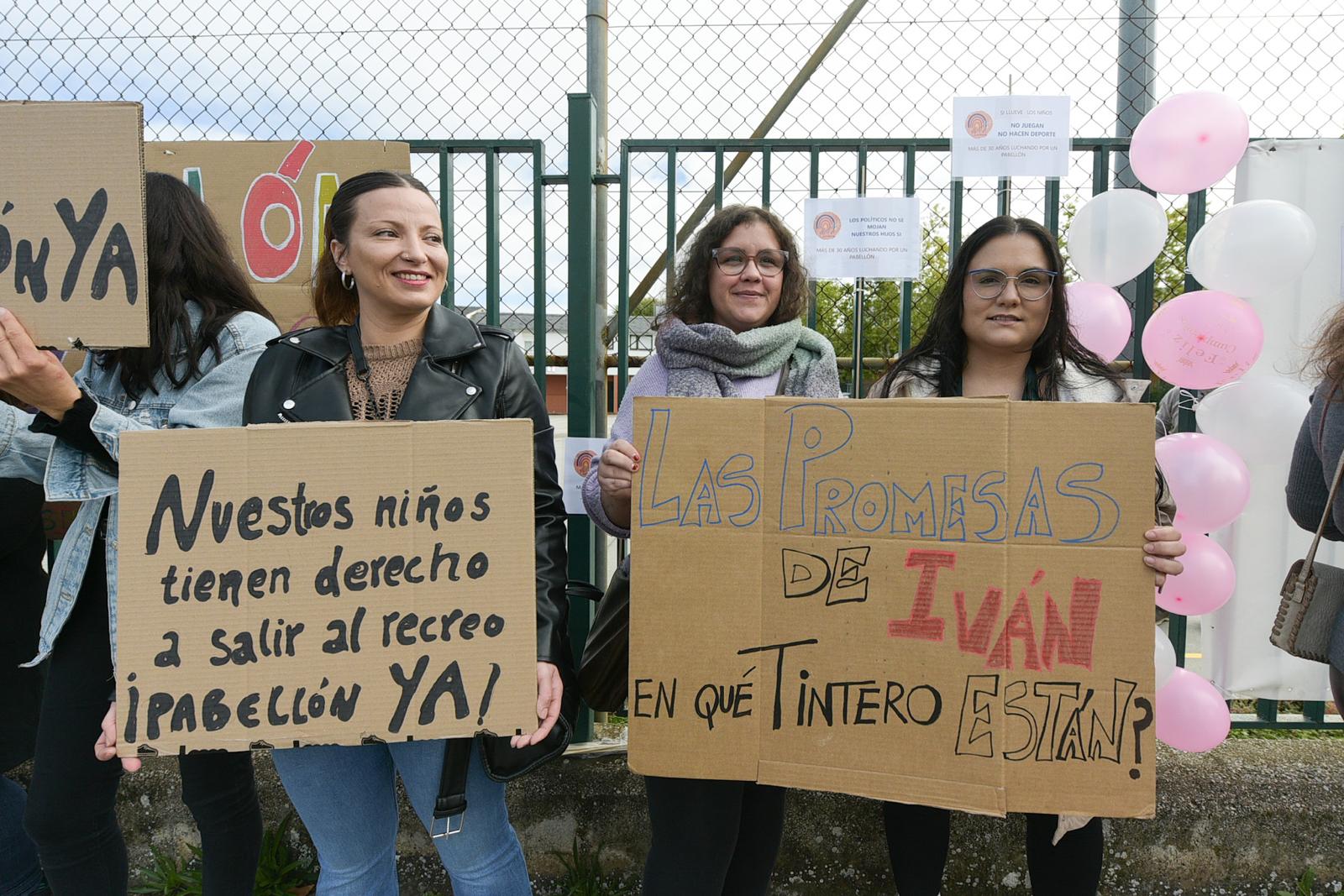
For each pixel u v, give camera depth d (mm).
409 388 1566
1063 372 1778
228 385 1640
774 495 1510
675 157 2488
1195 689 2086
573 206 2477
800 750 1499
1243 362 1981
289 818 2443
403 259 1549
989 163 2266
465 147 2555
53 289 1463
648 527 1525
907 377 1832
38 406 1516
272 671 1410
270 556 1419
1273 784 2287
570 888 2383
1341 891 2236
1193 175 2059
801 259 2131
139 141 1453
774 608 1507
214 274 1707
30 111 1455
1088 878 1675
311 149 2547
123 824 2453
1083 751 1433
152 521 1415
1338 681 1618
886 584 1479
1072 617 1439
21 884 2139
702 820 1564
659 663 1525
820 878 2354
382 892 1690
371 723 1408
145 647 1405
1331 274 2328
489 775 1527
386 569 1425
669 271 2465
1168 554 1407
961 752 1449
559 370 3029
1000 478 1449
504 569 1429
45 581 2146
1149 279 2443
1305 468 1625
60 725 1652
